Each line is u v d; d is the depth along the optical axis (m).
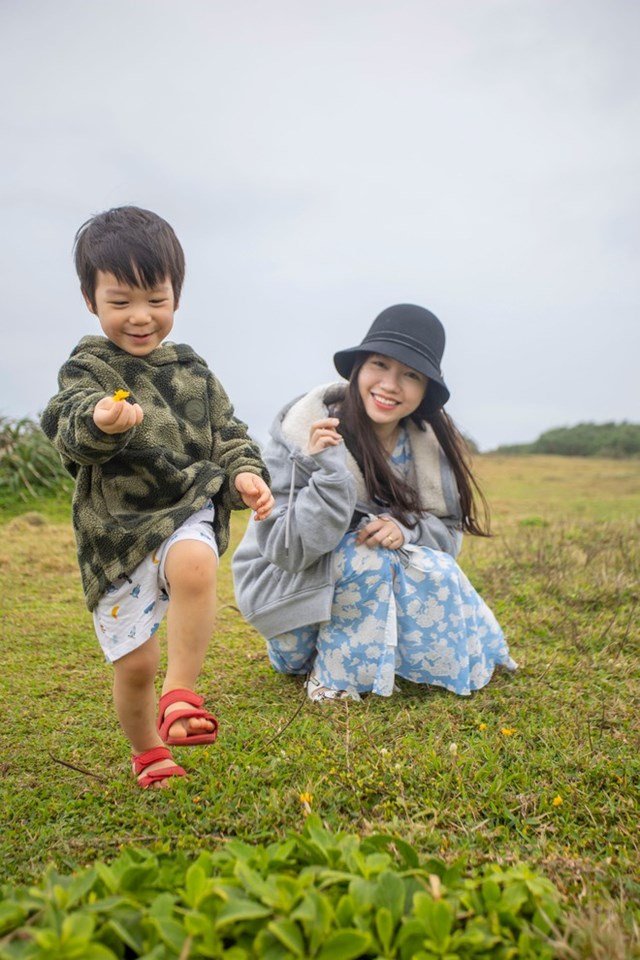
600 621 4.24
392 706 3.20
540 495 10.98
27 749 2.82
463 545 6.33
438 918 1.46
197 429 2.48
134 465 2.35
